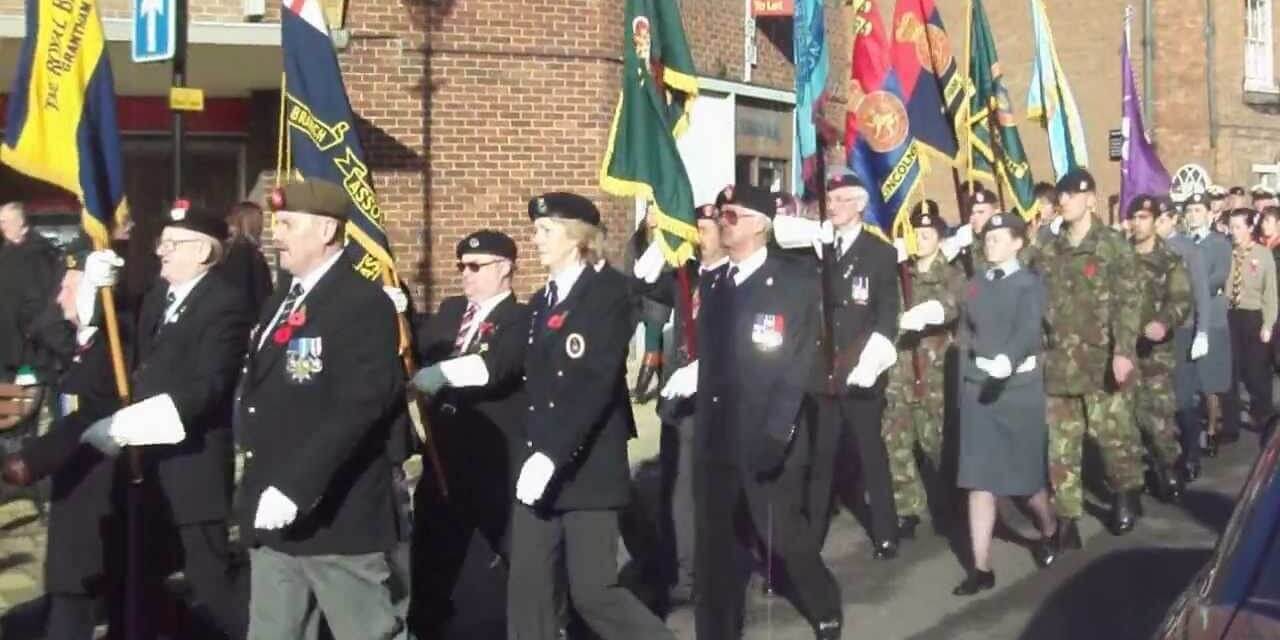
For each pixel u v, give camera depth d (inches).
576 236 236.5
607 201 626.8
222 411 243.0
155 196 597.0
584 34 621.0
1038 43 526.0
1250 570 118.3
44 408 338.0
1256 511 123.6
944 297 368.5
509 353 259.4
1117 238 353.4
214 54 505.7
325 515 201.5
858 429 343.6
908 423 365.4
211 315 230.4
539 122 615.8
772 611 299.6
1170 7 998.4
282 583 203.9
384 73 591.2
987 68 458.6
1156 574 328.5
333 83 287.6
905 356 373.7
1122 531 368.5
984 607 304.0
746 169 743.1
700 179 697.0
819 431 330.3
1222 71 999.0
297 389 200.2
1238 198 700.7
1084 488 425.4
